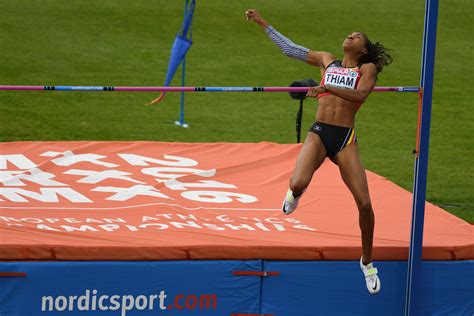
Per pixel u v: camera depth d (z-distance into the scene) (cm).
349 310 2005
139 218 2234
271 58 5797
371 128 4381
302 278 1970
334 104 1952
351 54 1966
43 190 2509
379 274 2016
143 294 1905
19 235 1955
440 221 2322
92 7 6725
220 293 1936
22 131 3997
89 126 4169
